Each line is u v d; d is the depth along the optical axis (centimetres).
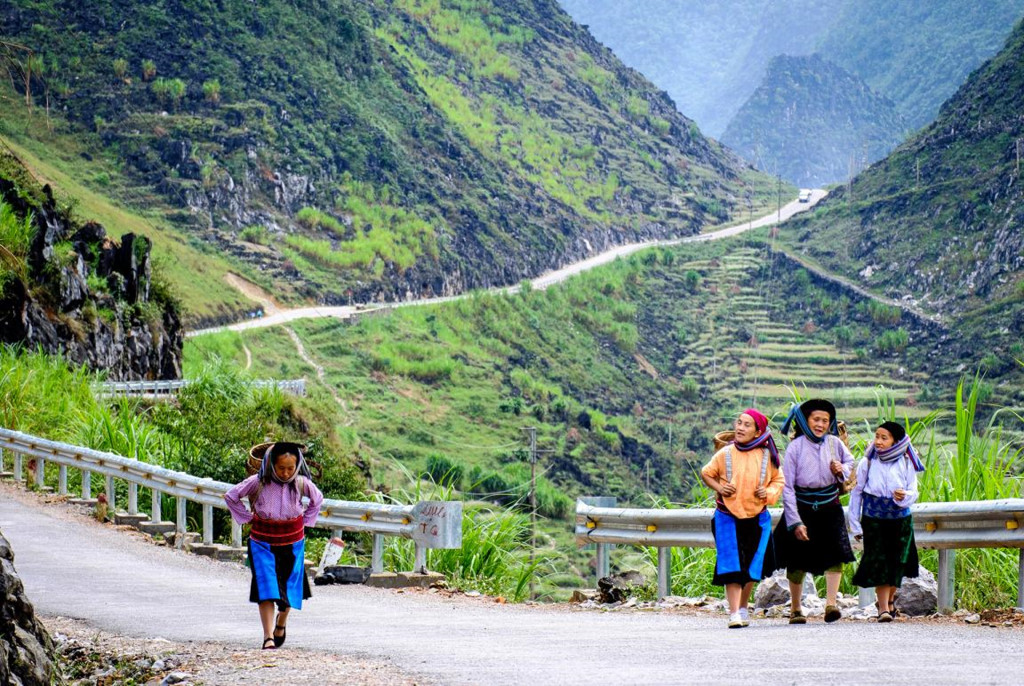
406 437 19888
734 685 1130
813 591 1912
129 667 1448
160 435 4181
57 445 3853
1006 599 1839
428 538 2323
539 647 1462
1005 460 2020
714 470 1597
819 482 1596
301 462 1521
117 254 8506
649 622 1742
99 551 2845
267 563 1493
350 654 1448
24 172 7469
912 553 1622
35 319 6519
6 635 1179
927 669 1195
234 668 1371
